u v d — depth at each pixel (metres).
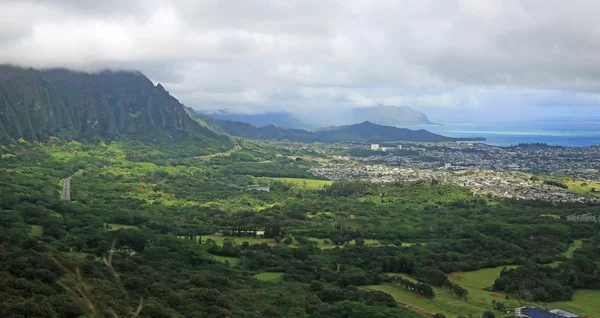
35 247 143.75
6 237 145.12
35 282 109.12
